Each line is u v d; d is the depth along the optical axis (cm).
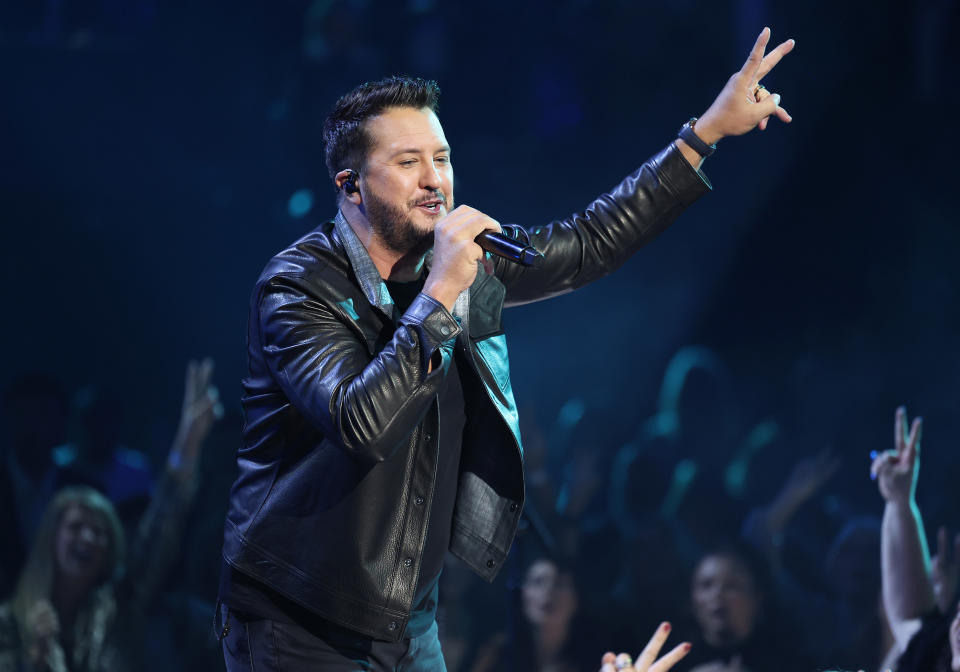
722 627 1545
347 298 774
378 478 771
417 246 796
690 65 3155
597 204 928
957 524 1919
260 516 777
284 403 775
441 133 795
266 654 788
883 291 2930
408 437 775
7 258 3111
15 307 3114
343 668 788
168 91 3159
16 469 1881
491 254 867
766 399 2938
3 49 3106
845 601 1647
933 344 2842
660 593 1700
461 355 819
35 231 3128
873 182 2964
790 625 1574
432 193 783
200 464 1838
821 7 2962
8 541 1823
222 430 1859
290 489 772
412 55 3028
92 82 3147
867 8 2933
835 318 2959
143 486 2189
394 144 776
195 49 3159
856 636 1609
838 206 2992
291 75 3119
